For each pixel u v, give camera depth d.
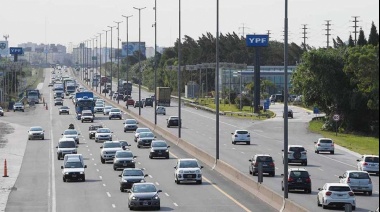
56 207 98.19
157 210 94.19
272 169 129.00
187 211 92.69
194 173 120.19
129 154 143.75
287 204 89.50
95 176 133.25
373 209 93.38
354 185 107.62
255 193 106.38
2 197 108.25
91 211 94.19
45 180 128.38
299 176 108.25
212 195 107.06
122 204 99.94
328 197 92.62
